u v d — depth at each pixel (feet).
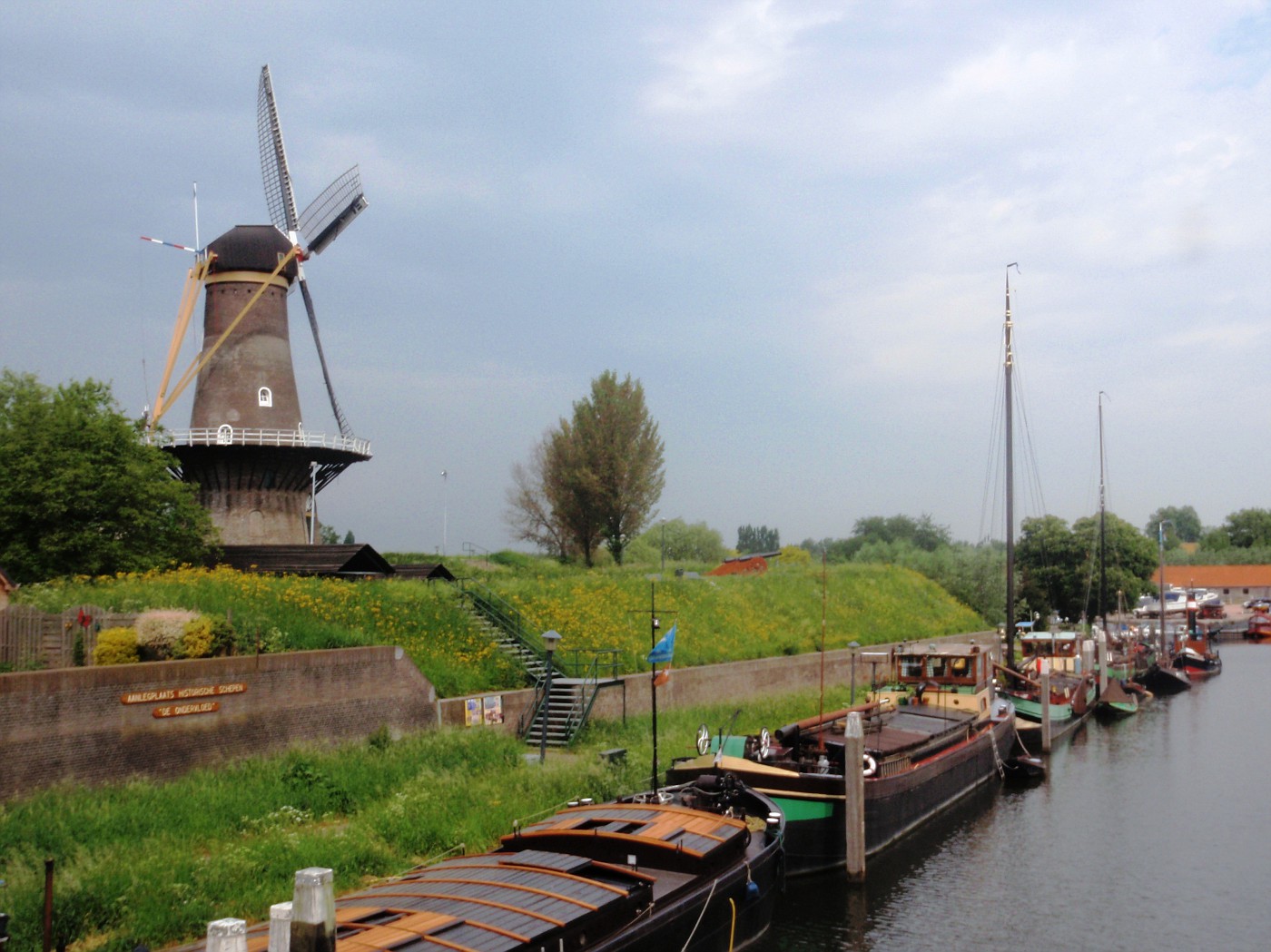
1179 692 205.87
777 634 154.71
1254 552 521.24
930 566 254.88
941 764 97.76
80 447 105.50
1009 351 176.55
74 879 50.55
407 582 112.37
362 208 182.60
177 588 87.97
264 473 152.97
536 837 57.98
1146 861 83.71
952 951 64.95
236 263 156.76
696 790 69.77
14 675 60.64
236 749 73.00
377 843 62.49
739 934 57.67
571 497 215.72
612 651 110.11
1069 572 282.15
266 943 41.78
